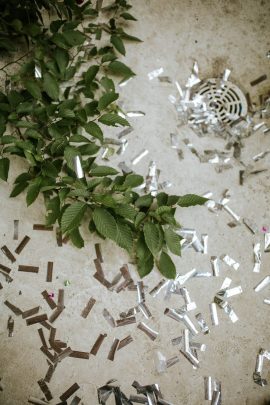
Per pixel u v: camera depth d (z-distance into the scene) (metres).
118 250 1.41
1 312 1.36
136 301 1.40
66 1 1.37
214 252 1.45
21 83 1.42
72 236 1.25
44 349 1.36
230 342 1.42
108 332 1.38
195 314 1.41
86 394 1.35
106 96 1.28
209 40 1.54
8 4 1.33
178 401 1.37
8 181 1.40
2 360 1.34
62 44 1.31
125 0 1.48
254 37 1.56
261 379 1.41
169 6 1.53
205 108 1.52
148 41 1.51
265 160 1.51
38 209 1.41
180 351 1.39
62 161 1.33
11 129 1.40
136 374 1.37
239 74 1.55
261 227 1.48
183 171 1.48
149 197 1.32
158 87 1.50
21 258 1.38
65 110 1.26
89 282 1.39
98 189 1.40
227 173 1.50
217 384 1.39
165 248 1.40
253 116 1.53
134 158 1.46
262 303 1.44
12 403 1.34
